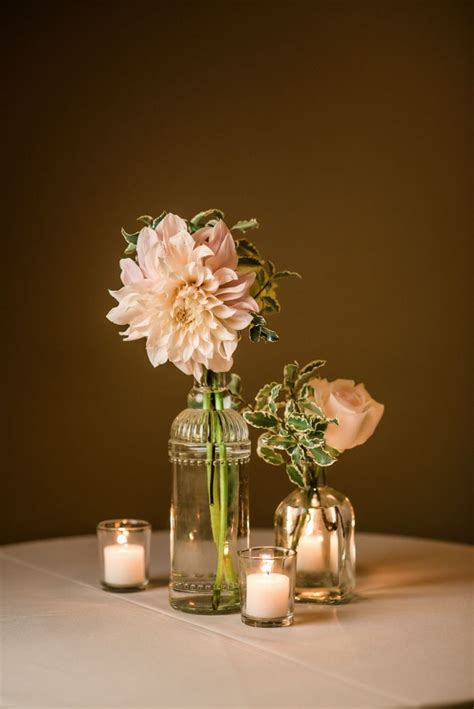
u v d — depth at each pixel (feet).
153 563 5.85
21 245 9.16
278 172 9.74
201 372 4.43
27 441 9.24
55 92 9.23
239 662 3.83
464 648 4.00
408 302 9.95
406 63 9.90
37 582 5.33
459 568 5.64
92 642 4.13
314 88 9.77
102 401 9.45
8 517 9.20
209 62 9.58
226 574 4.62
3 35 9.08
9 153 9.11
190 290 4.21
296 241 9.78
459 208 9.99
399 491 10.00
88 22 9.31
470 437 10.03
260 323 4.41
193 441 4.61
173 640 4.15
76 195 9.30
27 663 3.84
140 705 3.35
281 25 9.70
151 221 4.63
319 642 4.10
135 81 9.43
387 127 9.88
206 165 9.61
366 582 5.28
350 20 9.81
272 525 9.80
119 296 4.36
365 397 4.78
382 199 9.89
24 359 9.20
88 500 9.45
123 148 9.41
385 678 3.61
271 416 4.71
